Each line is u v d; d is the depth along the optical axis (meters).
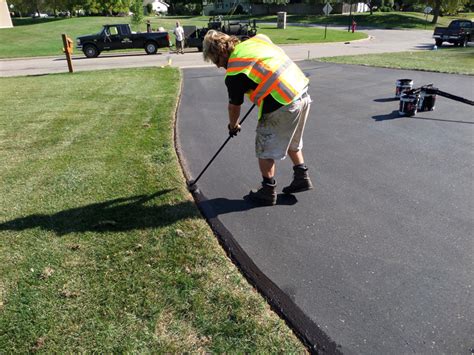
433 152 4.73
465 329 2.15
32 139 5.64
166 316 2.25
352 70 11.48
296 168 3.64
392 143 5.09
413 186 3.86
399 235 3.04
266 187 3.50
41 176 4.27
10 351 2.05
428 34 32.75
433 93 6.49
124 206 3.54
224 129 5.99
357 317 2.25
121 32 19.84
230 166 4.51
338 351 2.03
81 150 5.09
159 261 2.73
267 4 57.78
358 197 3.66
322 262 2.74
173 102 7.92
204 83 10.22
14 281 2.57
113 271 2.63
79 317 2.25
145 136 5.62
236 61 2.98
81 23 39.44
